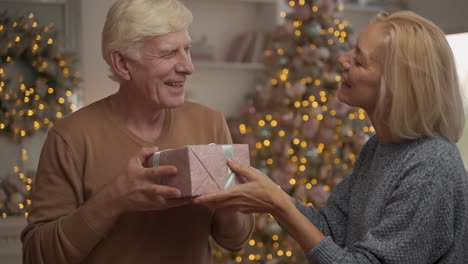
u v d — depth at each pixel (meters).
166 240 1.71
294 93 3.85
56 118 3.90
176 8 1.61
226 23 4.63
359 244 1.45
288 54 3.98
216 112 1.88
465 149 3.96
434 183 1.41
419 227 1.40
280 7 4.51
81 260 1.62
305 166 3.88
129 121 1.74
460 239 1.44
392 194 1.46
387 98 1.49
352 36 4.18
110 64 1.67
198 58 4.38
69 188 1.69
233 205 1.51
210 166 1.48
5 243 3.69
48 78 3.89
